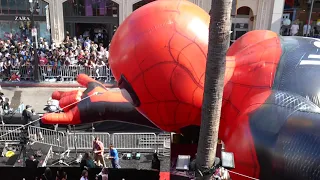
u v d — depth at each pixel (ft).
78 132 41.73
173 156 26.40
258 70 20.70
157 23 21.30
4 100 50.44
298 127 16.57
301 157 15.74
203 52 20.99
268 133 17.39
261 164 17.24
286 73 19.89
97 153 37.40
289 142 16.42
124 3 76.59
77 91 35.99
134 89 22.27
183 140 27.35
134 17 22.20
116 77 23.54
